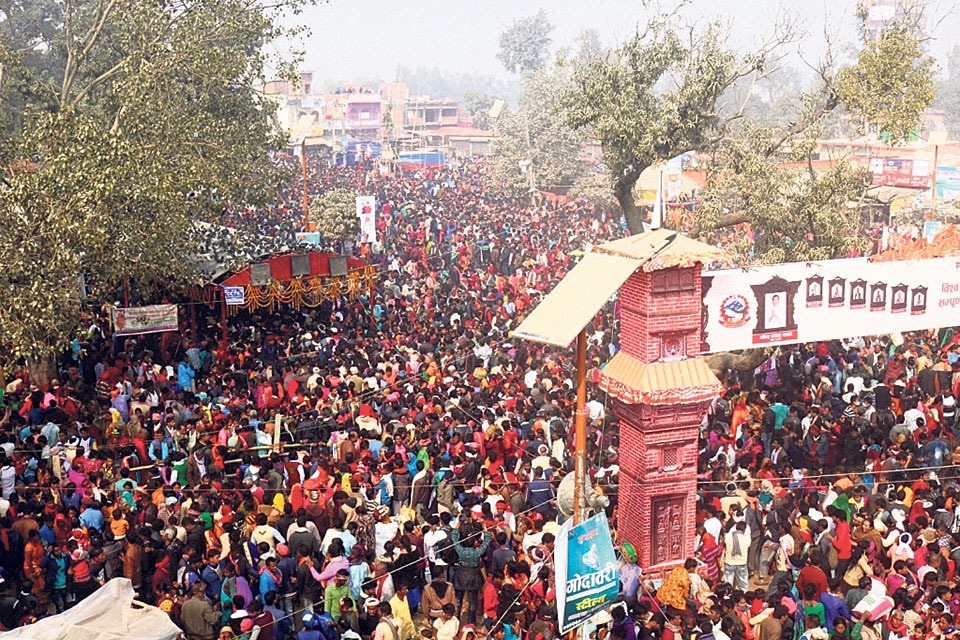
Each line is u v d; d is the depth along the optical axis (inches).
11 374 927.0
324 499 650.8
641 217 1127.6
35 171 840.9
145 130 970.1
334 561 552.7
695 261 590.2
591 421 798.5
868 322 730.8
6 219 813.9
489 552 593.6
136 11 1010.7
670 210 1681.8
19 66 1130.0
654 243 599.8
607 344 1048.8
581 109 1069.8
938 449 731.4
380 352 983.0
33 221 819.4
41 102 1327.5
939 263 740.0
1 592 579.8
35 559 582.9
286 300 1113.4
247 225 1806.1
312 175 2994.6
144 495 648.4
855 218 906.7
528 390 853.8
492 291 1293.1
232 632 481.4
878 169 1747.0
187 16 1026.7
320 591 558.6
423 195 2517.2
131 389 879.7
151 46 1018.7
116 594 432.8
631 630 488.7
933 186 1689.2
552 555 560.4
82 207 797.9
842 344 1019.3
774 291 698.2
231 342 1088.2
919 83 917.8
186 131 983.0
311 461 706.2
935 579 538.6
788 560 583.5
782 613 489.1
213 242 1370.6
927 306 742.5
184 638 492.7
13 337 786.2
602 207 2150.6
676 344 606.9
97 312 1118.4
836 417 781.3
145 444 757.9
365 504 630.5
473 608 600.7
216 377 930.1
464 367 966.4
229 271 1078.4
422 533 603.5
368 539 613.9
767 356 875.4
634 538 623.5
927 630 502.9
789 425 760.3
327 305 1222.3
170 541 605.9
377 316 1181.1
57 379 954.7
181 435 767.1
